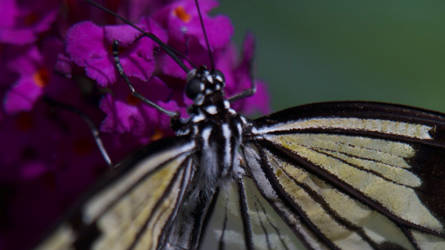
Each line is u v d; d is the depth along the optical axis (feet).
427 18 1.23
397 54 1.24
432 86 1.24
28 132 1.08
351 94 1.24
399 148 1.04
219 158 1.04
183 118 1.06
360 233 1.06
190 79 1.05
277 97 1.25
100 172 1.09
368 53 1.24
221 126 1.04
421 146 1.04
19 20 1.07
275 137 1.05
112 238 1.00
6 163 1.09
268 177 1.05
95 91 1.07
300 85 1.25
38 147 1.08
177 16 1.08
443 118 1.04
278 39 1.25
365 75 1.24
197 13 1.09
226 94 1.11
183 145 1.03
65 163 1.09
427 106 1.24
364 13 1.24
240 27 1.25
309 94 1.25
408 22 1.23
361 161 1.05
